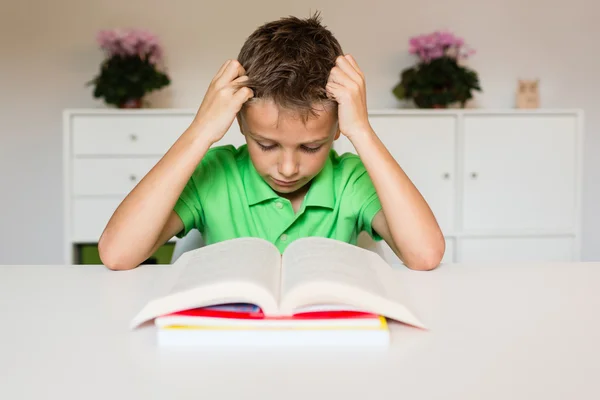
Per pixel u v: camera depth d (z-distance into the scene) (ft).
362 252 2.56
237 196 3.77
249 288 1.93
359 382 1.56
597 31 10.09
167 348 1.83
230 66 3.20
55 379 1.59
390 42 9.80
